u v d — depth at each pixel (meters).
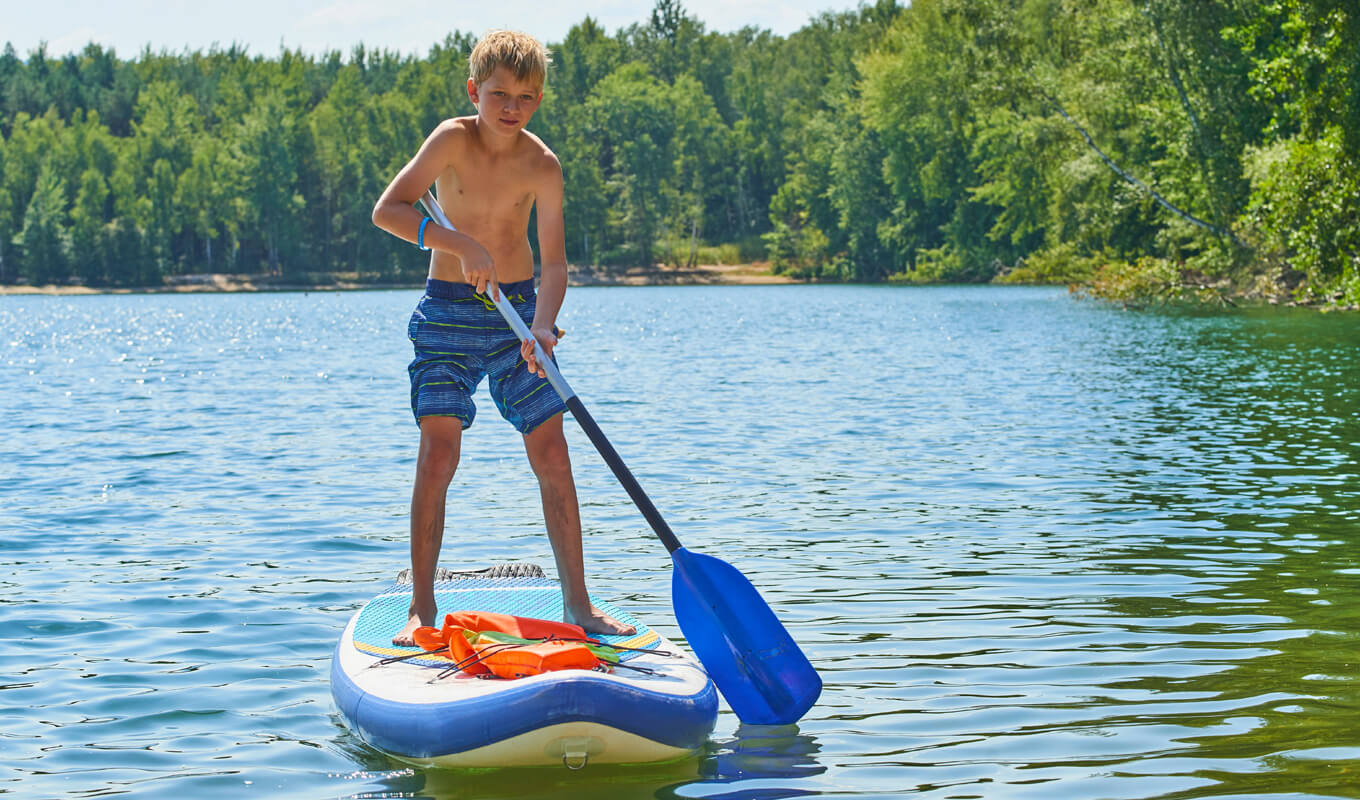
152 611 5.23
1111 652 4.53
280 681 4.30
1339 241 26.00
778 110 94.19
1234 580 5.57
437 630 3.97
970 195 61.28
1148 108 34.69
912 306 39.19
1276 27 31.48
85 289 79.56
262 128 83.56
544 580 4.84
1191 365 17.25
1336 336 21.91
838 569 5.93
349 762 3.53
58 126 92.38
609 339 26.36
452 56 93.75
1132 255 40.09
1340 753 3.49
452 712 3.41
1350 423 11.06
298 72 97.69
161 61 111.31
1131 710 3.90
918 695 4.11
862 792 3.30
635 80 92.94
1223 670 4.28
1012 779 3.37
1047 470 8.81
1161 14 32.44
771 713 3.88
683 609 4.09
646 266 85.25
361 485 8.52
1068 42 43.38
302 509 7.64
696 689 3.60
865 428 11.28
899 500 7.75
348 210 86.44
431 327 4.25
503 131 4.17
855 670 4.39
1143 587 5.48
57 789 3.35
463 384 4.27
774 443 10.38
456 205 4.27
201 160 82.50
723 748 3.66
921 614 5.11
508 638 3.79
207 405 14.16
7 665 4.48
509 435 11.16
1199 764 3.43
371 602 4.54
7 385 17.11
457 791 3.31
